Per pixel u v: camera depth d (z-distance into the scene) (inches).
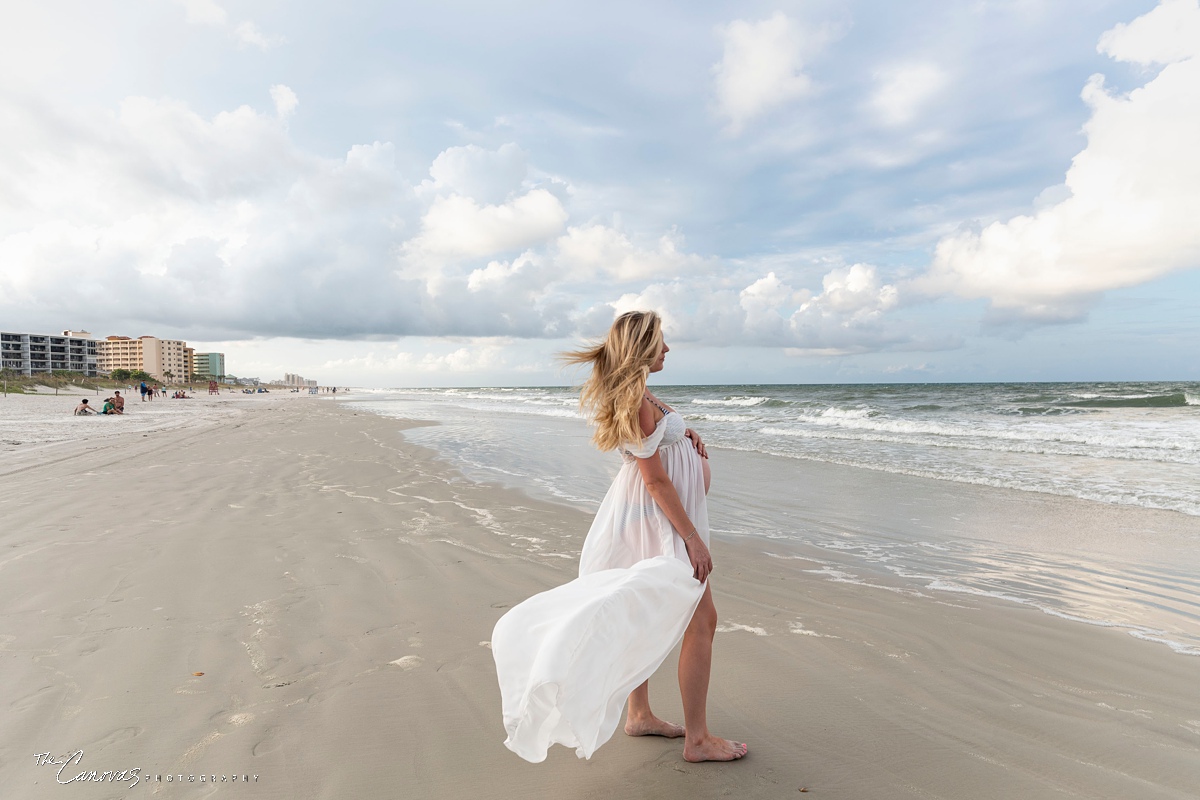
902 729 96.4
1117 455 424.8
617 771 85.2
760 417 914.1
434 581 165.8
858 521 253.8
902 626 140.3
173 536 206.2
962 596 162.6
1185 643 132.3
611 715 73.2
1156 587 170.9
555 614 73.0
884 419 805.2
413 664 115.8
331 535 212.5
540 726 68.5
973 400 1201.4
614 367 84.7
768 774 84.6
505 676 69.6
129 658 116.2
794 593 163.9
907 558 199.9
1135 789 81.4
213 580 162.6
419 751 88.4
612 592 73.5
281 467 378.6
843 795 80.0
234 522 228.5
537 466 404.2
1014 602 157.9
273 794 78.5
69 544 194.9
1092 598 161.5
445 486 323.3
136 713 97.0
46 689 104.3
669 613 78.6
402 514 250.1
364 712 98.6
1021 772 85.1
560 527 233.1
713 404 1401.3
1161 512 264.7
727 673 116.0
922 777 83.9
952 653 125.6
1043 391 1648.6
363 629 132.3
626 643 73.0
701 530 90.0
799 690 109.2
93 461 390.0
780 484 338.6
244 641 125.0
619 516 88.7
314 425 761.0
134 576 164.2
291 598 150.2
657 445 84.2
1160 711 102.7
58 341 5905.5
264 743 89.7
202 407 1298.0
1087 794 80.3
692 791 80.7
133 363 6820.9
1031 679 114.7
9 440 517.7
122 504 258.2
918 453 461.1
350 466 390.3
